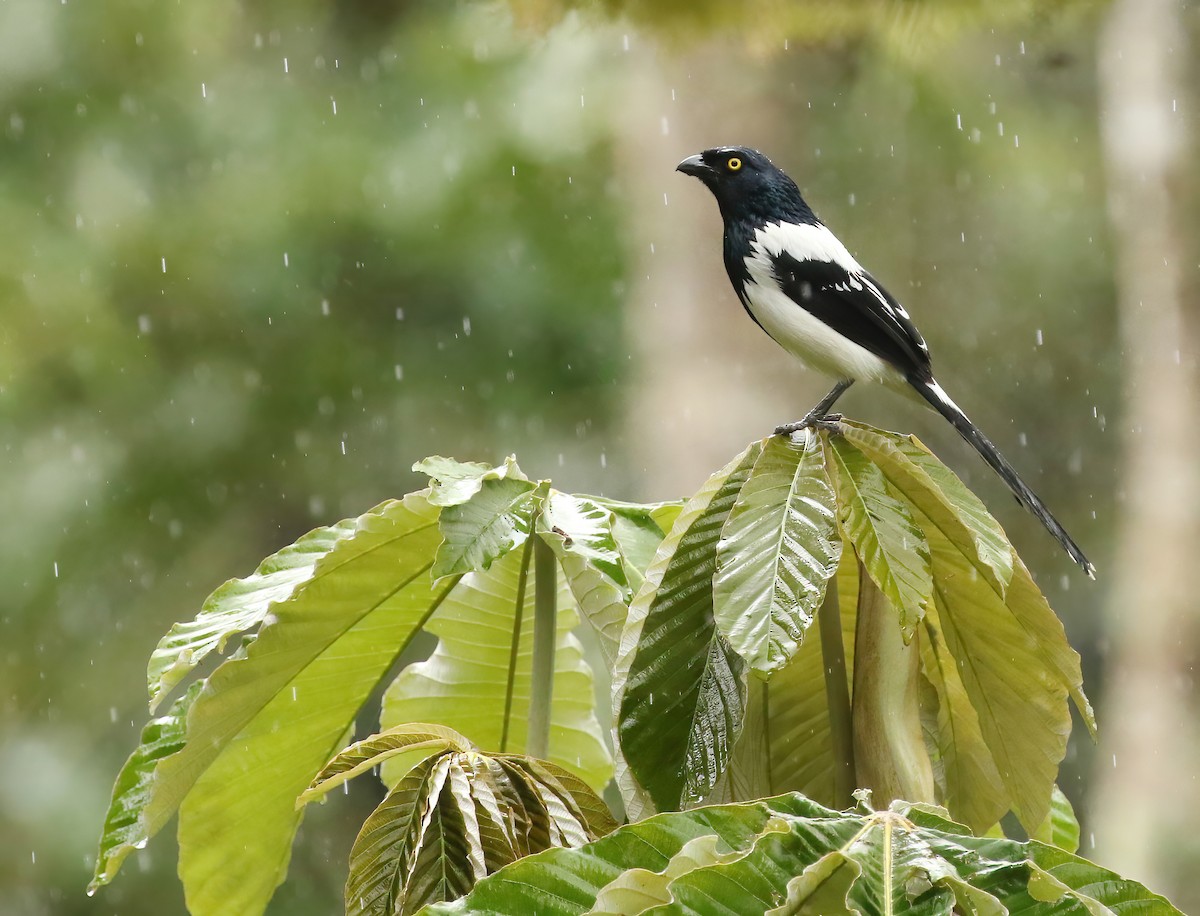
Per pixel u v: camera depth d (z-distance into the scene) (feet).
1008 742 11.74
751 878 7.41
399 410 45.52
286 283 45.88
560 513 10.93
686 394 40.01
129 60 48.32
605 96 44.73
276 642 11.51
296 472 45.65
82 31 48.03
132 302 46.50
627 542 11.78
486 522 10.71
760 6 29.73
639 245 43.57
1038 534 48.49
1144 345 39.96
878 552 10.56
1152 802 36.58
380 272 46.09
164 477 45.85
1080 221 48.32
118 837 12.03
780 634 10.05
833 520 10.48
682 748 10.36
